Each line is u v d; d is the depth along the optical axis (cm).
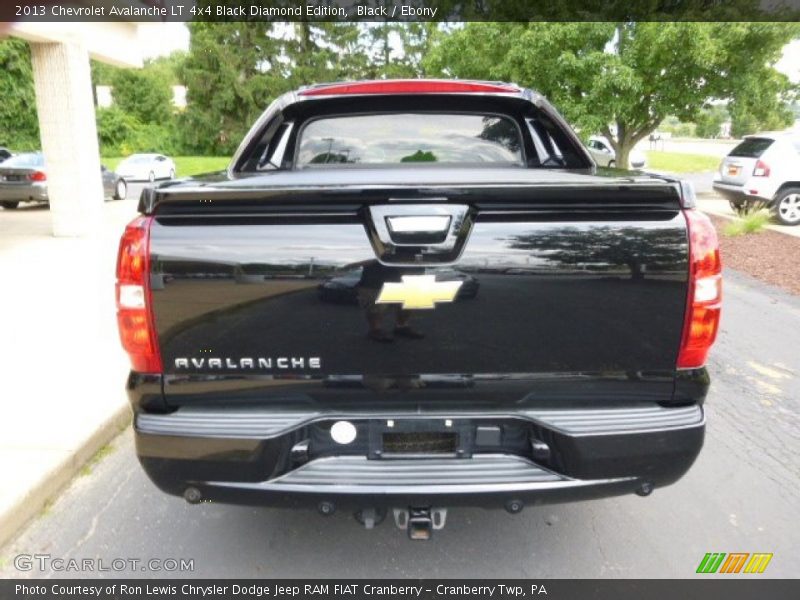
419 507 215
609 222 203
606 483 216
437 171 284
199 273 203
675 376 215
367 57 4884
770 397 433
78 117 1059
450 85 334
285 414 215
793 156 1199
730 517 298
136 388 214
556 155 362
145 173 2650
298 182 211
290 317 205
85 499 314
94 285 724
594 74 1462
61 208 1080
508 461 218
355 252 201
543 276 204
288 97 346
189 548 278
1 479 303
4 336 534
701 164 3188
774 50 1497
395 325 205
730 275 794
